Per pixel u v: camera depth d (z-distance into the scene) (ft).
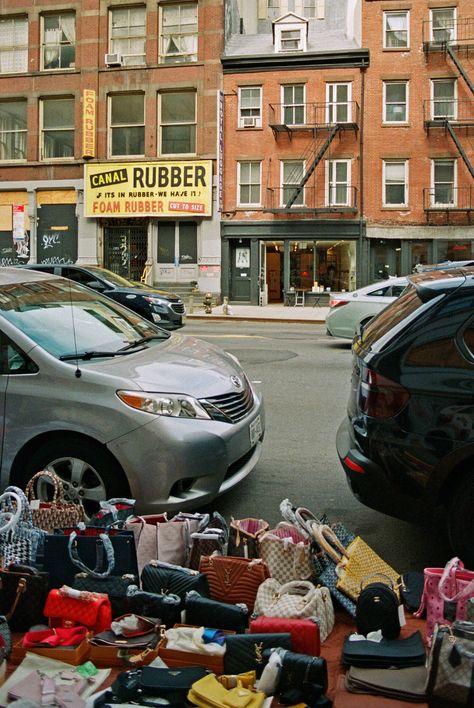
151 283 107.45
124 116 108.68
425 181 101.91
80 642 10.91
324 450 23.79
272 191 104.68
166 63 106.42
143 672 10.09
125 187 106.32
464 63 100.78
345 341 54.85
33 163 109.81
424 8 100.63
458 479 13.46
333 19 124.47
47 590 11.79
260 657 10.25
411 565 14.92
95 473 15.81
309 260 104.73
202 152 105.60
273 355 46.11
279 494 19.30
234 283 106.73
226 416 16.79
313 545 12.86
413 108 101.76
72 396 15.90
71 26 110.01
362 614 11.13
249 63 103.96
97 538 12.31
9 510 13.42
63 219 110.11
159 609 11.54
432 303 13.67
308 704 9.66
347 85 102.99
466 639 9.48
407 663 10.27
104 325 19.38
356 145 102.89
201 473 15.92
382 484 13.67
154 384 16.26
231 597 12.19
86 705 9.41
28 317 17.72
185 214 105.09
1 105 112.16
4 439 16.28
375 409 13.70
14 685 9.93
